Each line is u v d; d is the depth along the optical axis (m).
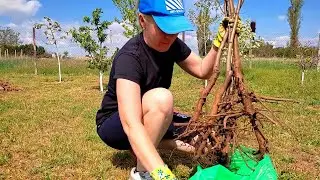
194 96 10.41
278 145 5.05
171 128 3.31
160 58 2.88
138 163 3.01
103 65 12.93
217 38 3.00
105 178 3.78
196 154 2.79
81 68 25.16
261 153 2.76
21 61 27.56
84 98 10.59
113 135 3.17
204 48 13.34
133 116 2.45
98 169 4.01
